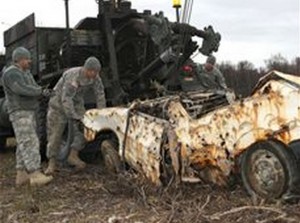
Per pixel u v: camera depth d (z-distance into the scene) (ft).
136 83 35.70
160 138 22.54
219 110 21.52
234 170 21.29
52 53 37.52
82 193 24.06
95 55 35.99
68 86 28.12
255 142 20.29
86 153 31.12
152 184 22.82
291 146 19.63
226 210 19.49
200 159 22.15
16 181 26.89
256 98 20.24
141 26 35.01
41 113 32.35
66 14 35.27
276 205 19.34
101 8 35.40
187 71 36.37
